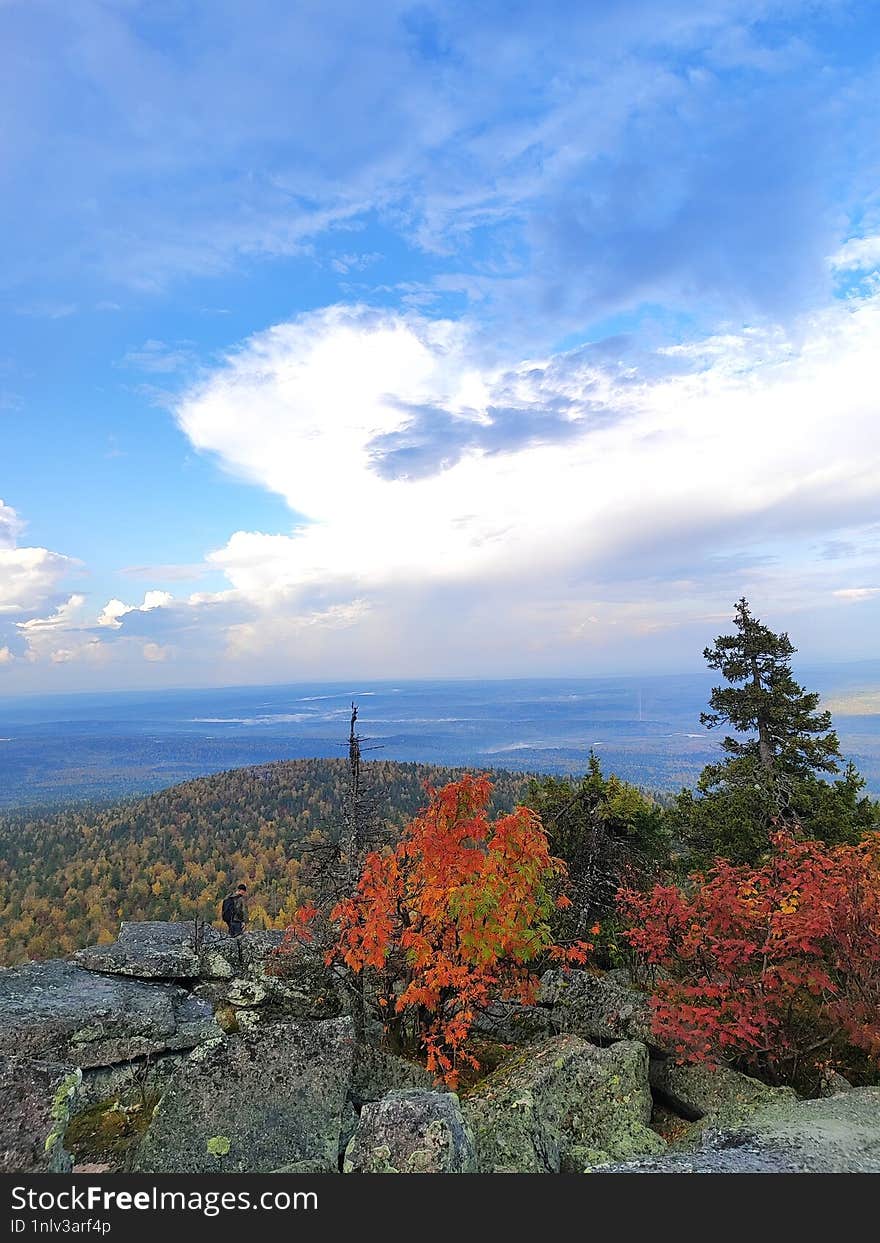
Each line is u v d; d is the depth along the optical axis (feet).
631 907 43.16
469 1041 35.09
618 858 53.93
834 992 28.78
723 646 74.02
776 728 70.23
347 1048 26.12
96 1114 26.53
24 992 33.12
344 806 41.70
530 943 32.53
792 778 65.21
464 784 33.01
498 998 37.04
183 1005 35.47
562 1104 26.48
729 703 72.95
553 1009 36.22
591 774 61.11
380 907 32.17
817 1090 29.76
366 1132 20.15
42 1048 28.91
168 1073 29.48
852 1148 19.94
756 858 60.59
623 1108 26.45
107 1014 31.04
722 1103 27.94
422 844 32.65
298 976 38.19
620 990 35.60
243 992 37.29
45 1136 18.72
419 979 32.35
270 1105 23.61
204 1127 22.52
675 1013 29.09
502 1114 23.43
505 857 31.73
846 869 30.40
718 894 32.73
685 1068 30.25
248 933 43.50
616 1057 28.58
